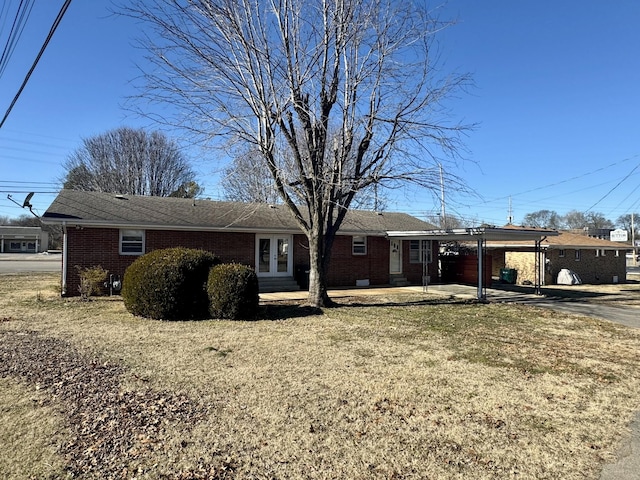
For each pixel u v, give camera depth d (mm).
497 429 4383
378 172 11602
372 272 19875
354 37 11281
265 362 6609
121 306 12125
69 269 14227
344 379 5832
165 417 4508
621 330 9914
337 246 19016
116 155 37125
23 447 3826
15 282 19609
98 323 9656
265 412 4684
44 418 4422
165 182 38906
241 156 11477
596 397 5348
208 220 16391
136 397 5047
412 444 4023
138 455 3727
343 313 11492
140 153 37750
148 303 10156
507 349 7785
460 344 8102
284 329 9227
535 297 16438
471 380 5906
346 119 11695
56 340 7895
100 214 14750
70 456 3682
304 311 11672
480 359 7031
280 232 17250
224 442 3990
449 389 5523
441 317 11188
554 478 3484
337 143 11641
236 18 10523
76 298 13672
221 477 3418
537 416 4730
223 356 6922
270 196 18078
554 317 11641
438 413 4754
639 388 5715
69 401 4887
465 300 14828
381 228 20141
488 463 3705
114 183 36906
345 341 8148
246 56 10773
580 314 12305
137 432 4152
